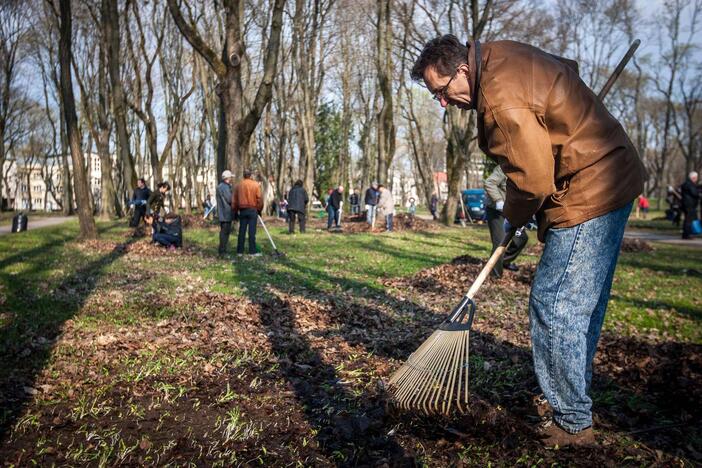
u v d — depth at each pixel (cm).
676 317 627
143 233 1747
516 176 264
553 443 290
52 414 328
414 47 2712
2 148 3834
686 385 376
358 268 1039
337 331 542
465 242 1730
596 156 268
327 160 5041
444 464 269
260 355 452
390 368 417
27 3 3228
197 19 2895
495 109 263
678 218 2758
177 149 4388
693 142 5156
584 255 275
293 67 3422
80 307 635
